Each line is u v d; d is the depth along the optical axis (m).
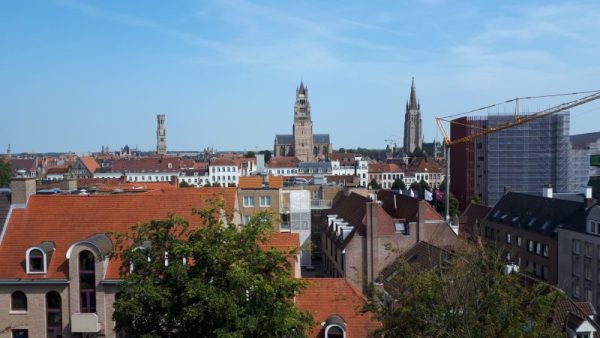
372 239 59.16
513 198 91.25
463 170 155.50
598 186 91.56
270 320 23.42
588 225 65.50
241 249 24.50
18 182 41.97
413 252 57.38
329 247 75.00
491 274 27.33
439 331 24.62
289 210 78.94
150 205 42.69
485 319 24.70
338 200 99.12
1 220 41.38
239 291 23.31
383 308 28.91
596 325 35.06
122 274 26.95
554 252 73.00
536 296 26.02
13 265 38.19
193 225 41.34
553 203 79.12
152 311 24.59
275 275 25.14
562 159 138.50
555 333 24.77
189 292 22.75
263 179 103.44
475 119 149.88
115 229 40.97
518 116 140.25
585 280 65.88
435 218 63.06
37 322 37.16
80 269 37.09
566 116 137.75
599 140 164.00
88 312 37.12
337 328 35.06
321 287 38.28
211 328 23.75
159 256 25.39
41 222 41.22
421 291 26.34
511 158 139.50
